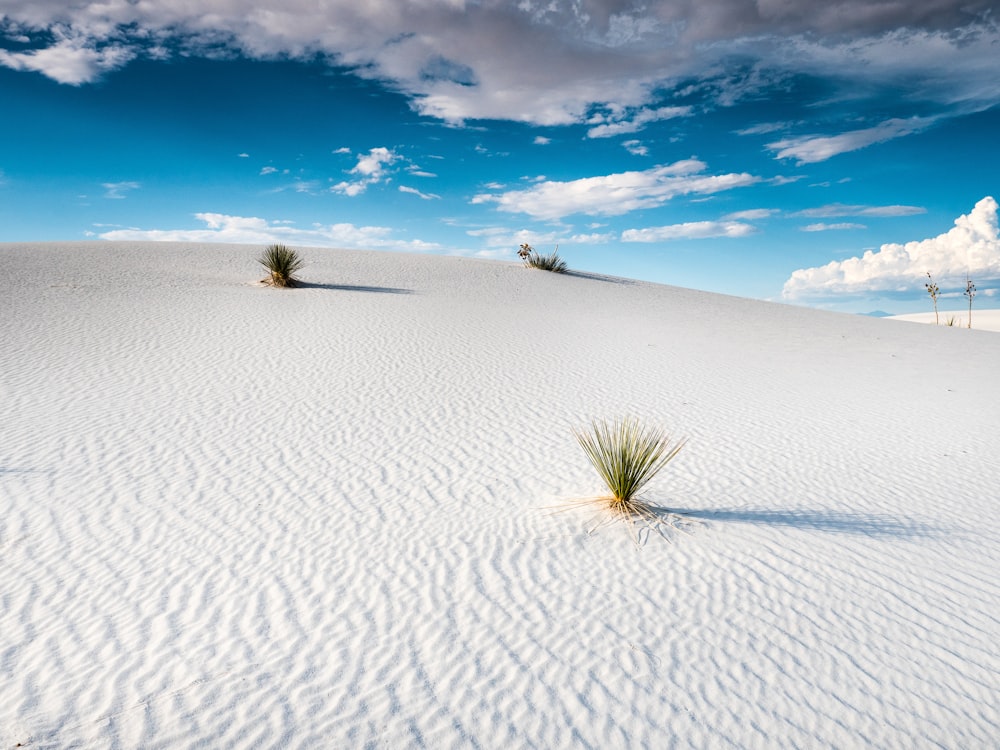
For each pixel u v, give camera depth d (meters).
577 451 7.71
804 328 19.50
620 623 4.20
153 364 11.16
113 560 5.00
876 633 4.08
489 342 14.13
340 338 13.66
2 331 12.49
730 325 19.11
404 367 11.70
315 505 6.10
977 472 7.24
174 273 20.30
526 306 19.69
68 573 4.79
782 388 11.38
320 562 5.01
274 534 5.49
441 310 17.62
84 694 3.47
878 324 22.09
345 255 28.02
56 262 20.06
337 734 3.21
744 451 7.83
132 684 3.56
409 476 6.87
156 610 4.32
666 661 3.82
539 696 3.52
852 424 9.20
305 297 18.03
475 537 5.45
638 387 11.03
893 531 5.58
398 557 5.10
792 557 5.07
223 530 5.55
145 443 7.65
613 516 5.80
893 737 3.22
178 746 3.10
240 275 21.09
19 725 3.21
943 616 4.27
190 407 9.07
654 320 19.03
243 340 13.08
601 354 13.65
